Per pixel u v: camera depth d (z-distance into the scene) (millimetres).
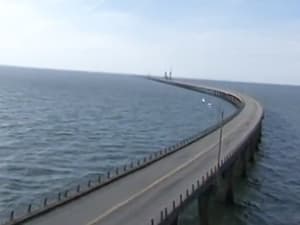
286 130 129500
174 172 49156
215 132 84375
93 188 40688
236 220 46875
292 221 48406
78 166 69000
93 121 128125
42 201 50750
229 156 56562
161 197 38719
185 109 183000
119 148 86312
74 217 32531
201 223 43969
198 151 63281
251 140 79312
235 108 183125
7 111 137625
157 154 63969
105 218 32625
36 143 86500
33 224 30531
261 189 60844
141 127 120062
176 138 103125
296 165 79250
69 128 110188
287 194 59125
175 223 35656
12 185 56594
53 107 162125
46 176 61906
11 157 72625
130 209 35031
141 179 45656
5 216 45656
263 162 80250
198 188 41062
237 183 62938
